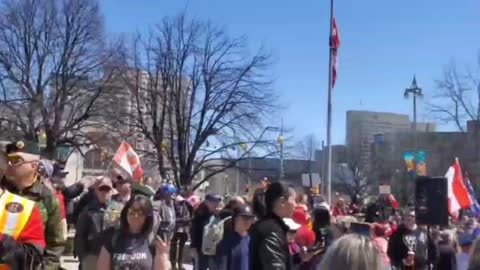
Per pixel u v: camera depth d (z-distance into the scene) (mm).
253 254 5117
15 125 37531
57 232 5250
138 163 14648
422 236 11828
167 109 41219
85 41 40719
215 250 9227
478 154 57625
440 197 10031
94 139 39938
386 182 73438
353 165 82000
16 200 3918
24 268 3717
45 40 39094
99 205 8352
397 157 72312
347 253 2789
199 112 41281
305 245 7355
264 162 44656
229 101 41000
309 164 62500
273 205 5172
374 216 14438
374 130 92688
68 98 40062
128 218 5160
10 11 38344
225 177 55438
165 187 13773
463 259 10961
